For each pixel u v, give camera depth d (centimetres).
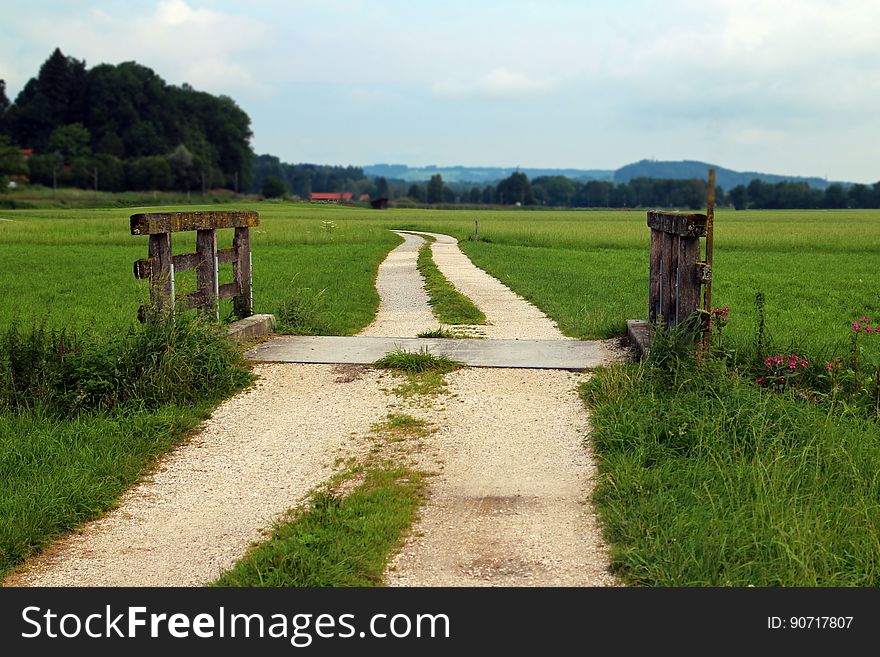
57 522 588
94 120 17162
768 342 865
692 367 784
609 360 938
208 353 902
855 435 643
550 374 900
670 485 575
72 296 1884
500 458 676
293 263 2783
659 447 638
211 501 628
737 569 457
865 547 475
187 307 988
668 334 842
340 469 671
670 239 931
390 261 3047
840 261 3200
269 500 621
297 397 862
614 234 4875
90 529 591
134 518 606
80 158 15550
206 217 1027
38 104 17525
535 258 3125
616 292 1867
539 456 677
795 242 4194
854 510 516
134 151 16862
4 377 849
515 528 541
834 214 12738
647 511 527
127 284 2184
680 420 669
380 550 511
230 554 533
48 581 517
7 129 17662
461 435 733
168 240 934
